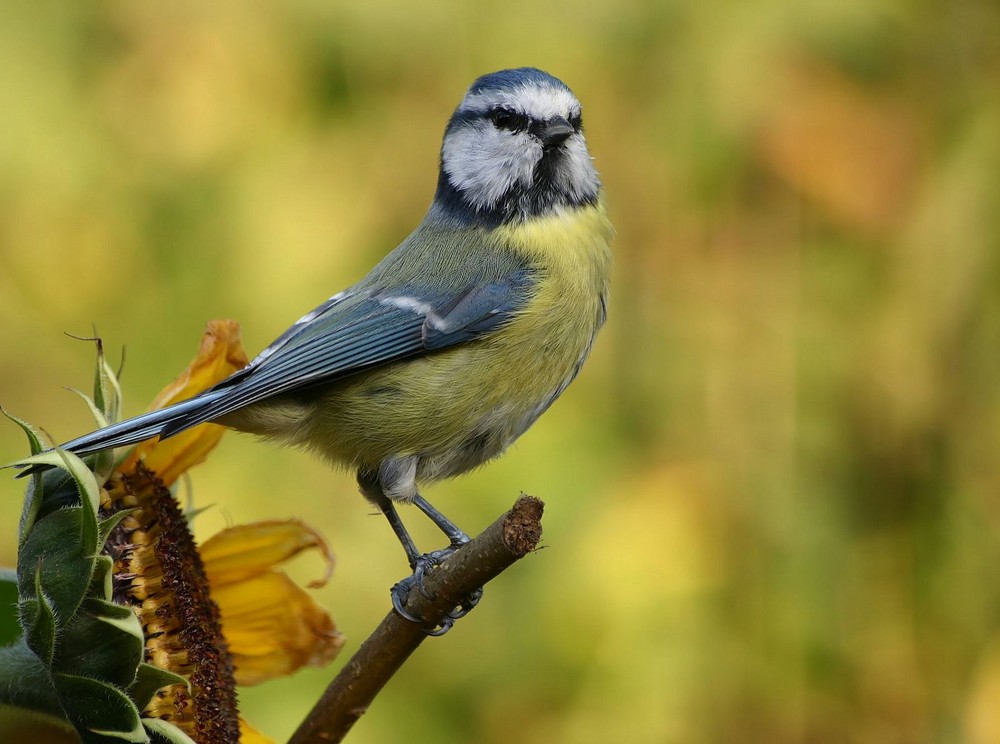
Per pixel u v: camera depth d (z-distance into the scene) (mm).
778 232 10773
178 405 5586
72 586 4805
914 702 9930
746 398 10516
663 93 10859
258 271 10500
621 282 10758
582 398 10391
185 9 10938
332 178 10711
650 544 9766
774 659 9820
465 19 10844
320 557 9766
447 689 9609
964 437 10570
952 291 10688
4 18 10891
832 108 10695
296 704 9297
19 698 5059
